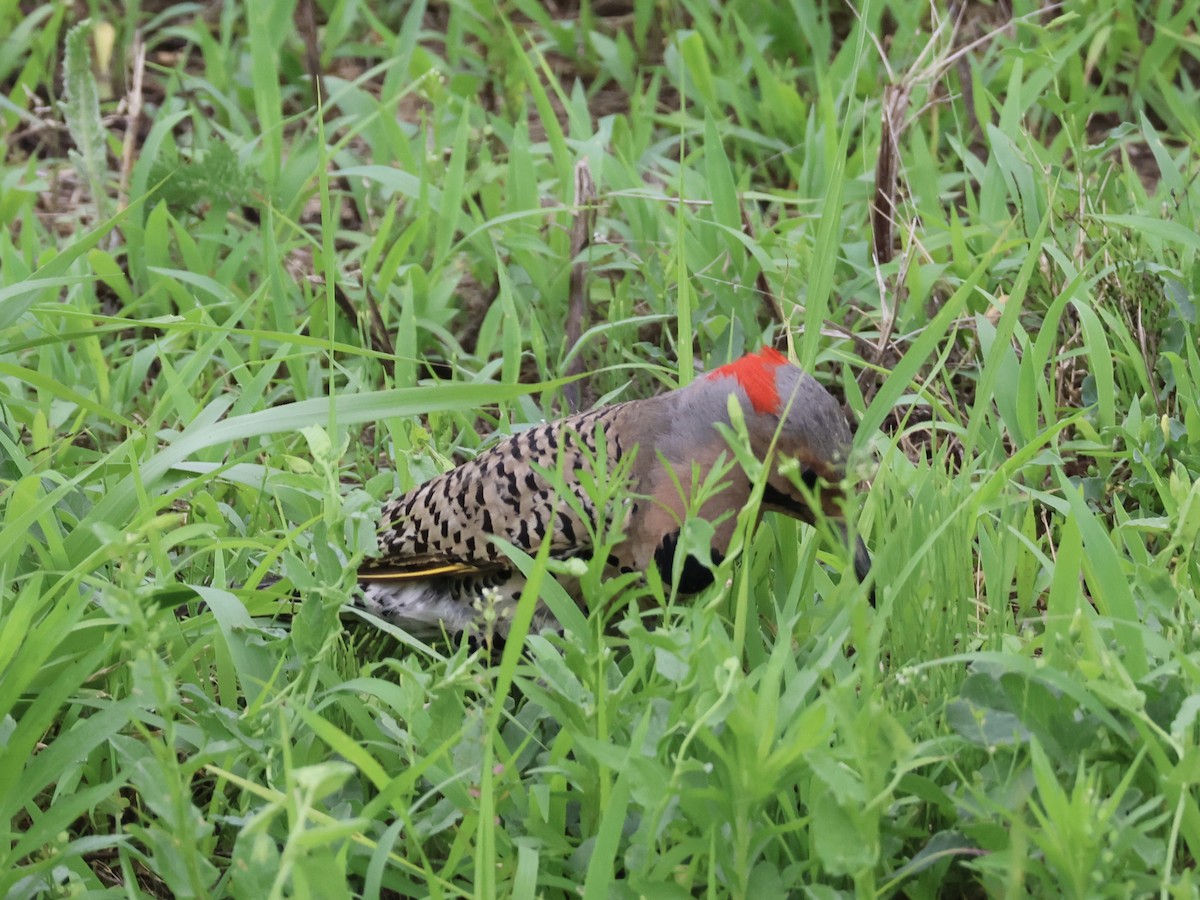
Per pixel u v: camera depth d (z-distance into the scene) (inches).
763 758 219.8
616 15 669.9
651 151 536.4
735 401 237.3
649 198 440.1
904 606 289.3
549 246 478.9
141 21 655.8
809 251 446.3
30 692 284.7
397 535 333.7
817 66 574.6
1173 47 556.7
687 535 239.3
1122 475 367.6
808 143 502.9
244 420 300.4
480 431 438.9
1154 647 254.4
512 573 325.4
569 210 438.0
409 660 272.5
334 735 228.4
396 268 453.7
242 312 377.7
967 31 590.9
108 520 307.9
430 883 229.0
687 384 352.2
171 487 351.6
